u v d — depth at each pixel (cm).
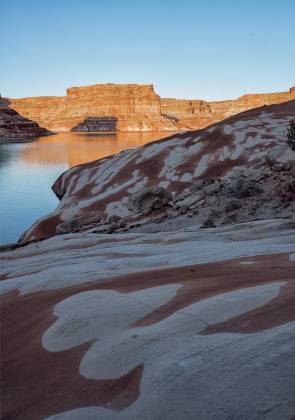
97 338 616
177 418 420
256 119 8244
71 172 7788
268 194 2592
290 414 397
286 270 849
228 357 489
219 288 749
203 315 615
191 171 6178
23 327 742
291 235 1434
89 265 1114
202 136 7319
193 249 1273
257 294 669
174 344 543
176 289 764
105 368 532
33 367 584
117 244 1755
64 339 638
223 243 1375
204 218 2644
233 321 587
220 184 3206
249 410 411
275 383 436
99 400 478
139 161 6825
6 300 940
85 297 784
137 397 463
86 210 5141
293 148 3291
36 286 975
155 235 1850
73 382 523
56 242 2147
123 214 4841
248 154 6331
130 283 884
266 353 483
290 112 8738
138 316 664
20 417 479
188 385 458
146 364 515
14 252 2016
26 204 7069
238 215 2419
